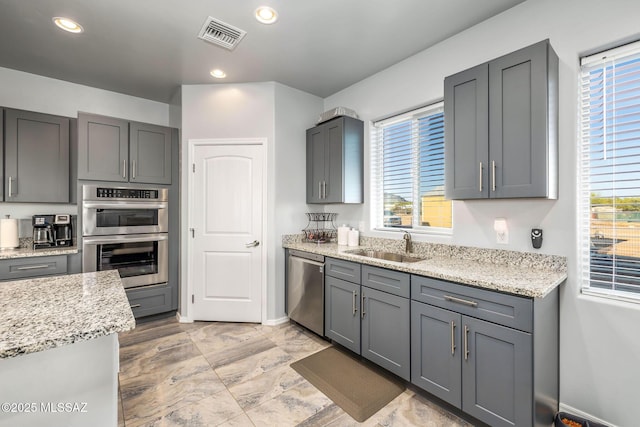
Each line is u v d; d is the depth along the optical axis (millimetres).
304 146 3352
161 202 3154
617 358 1543
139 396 1877
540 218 1821
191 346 2570
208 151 3123
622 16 1546
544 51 1566
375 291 2139
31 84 2889
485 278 1594
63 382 982
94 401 1028
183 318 3127
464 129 1893
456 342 1663
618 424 1540
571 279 1687
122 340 2680
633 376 1499
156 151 3154
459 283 1648
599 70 1692
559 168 1729
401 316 1956
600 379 1590
